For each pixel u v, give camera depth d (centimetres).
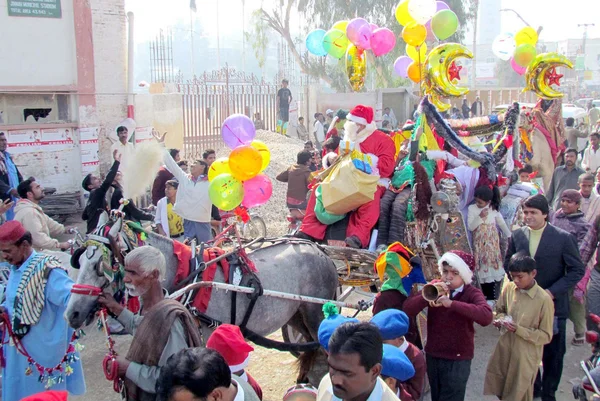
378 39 815
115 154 845
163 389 278
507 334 546
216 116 2125
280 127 2478
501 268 738
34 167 1349
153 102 1739
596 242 648
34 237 764
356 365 281
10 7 1290
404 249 524
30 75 1334
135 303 468
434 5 728
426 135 688
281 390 625
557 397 619
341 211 629
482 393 629
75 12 1370
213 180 586
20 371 496
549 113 1170
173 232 916
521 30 961
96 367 681
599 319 513
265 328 548
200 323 498
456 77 783
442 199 604
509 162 838
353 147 657
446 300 459
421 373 404
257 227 1221
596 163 1456
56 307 489
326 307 397
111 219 469
